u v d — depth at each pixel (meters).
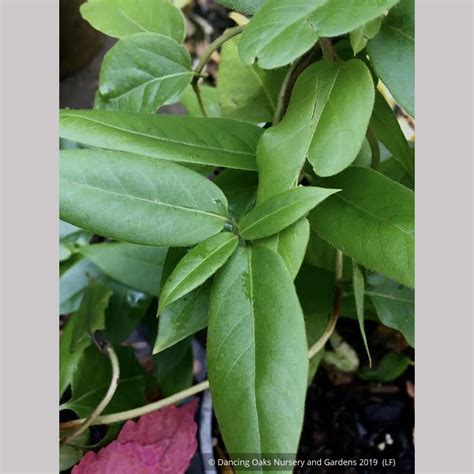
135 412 0.37
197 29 0.63
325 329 0.39
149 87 0.38
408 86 0.32
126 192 0.30
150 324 0.46
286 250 0.30
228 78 0.42
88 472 0.36
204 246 0.30
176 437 0.38
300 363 0.27
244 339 0.28
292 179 0.30
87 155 0.30
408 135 0.53
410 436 0.45
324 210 0.32
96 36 0.52
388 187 0.32
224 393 0.28
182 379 0.42
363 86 0.31
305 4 0.29
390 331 0.46
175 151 0.32
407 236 0.30
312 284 0.38
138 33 0.38
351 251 0.31
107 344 0.38
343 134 0.30
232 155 0.33
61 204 0.29
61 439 0.37
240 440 0.27
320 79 0.32
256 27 0.29
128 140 0.31
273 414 0.27
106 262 0.42
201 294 0.34
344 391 0.47
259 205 0.30
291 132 0.31
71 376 0.41
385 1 0.28
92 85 0.53
